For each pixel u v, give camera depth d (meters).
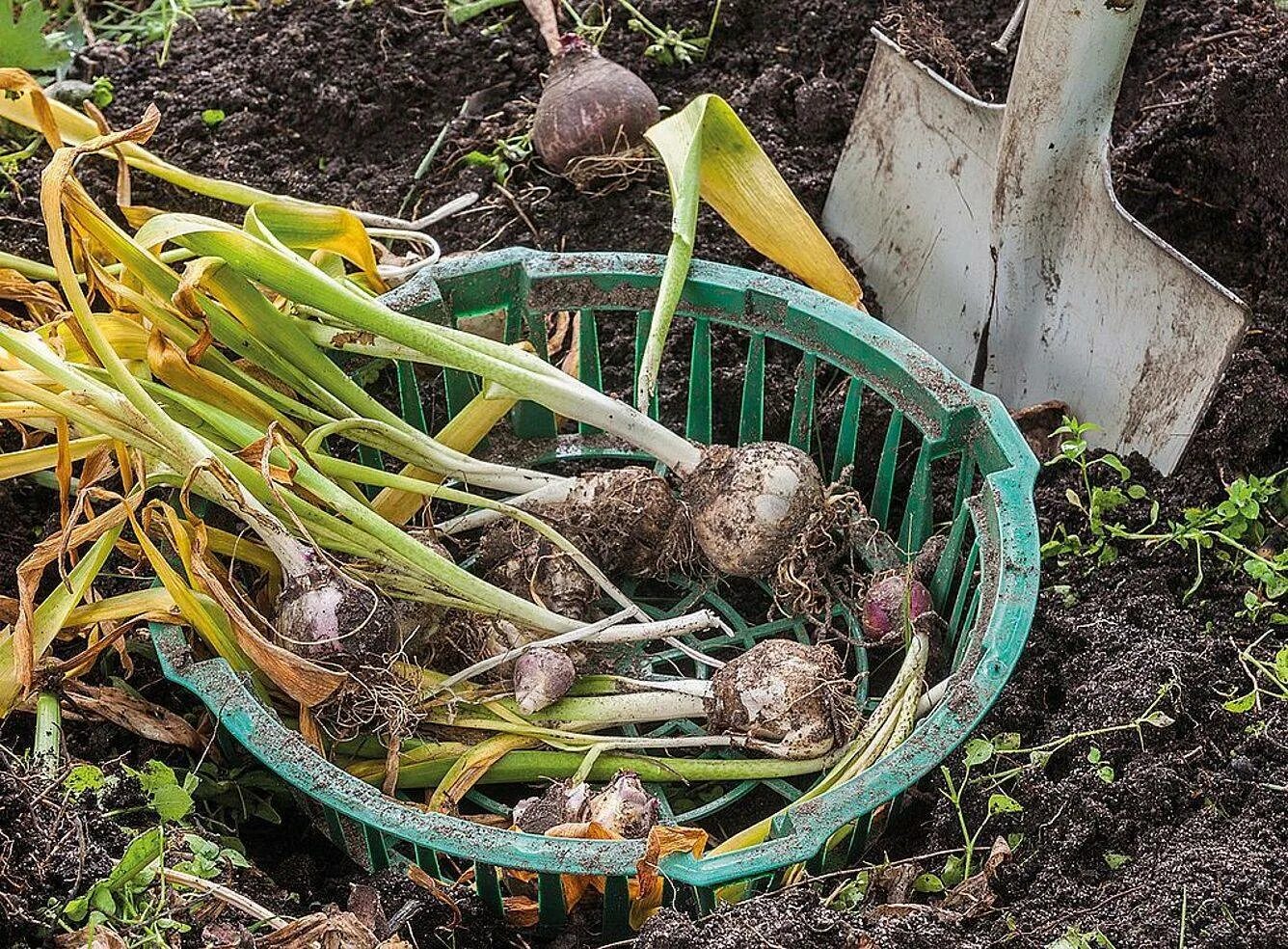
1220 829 1.43
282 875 1.51
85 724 1.58
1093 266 1.83
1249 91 1.97
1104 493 1.78
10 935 1.22
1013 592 1.50
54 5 2.50
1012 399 2.00
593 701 1.65
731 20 2.43
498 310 1.89
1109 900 1.36
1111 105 1.74
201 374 1.63
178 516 1.68
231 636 1.55
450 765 1.62
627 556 1.77
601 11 2.47
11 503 1.83
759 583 1.85
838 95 2.30
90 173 2.17
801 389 1.88
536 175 2.27
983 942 1.32
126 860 1.24
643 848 1.32
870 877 1.44
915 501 1.79
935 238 2.07
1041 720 1.61
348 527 1.57
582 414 1.70
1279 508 1.78
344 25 2.41
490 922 1.43
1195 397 1.76
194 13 2.49
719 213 2.04
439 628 1.68
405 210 2.25
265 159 2.28
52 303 1.65
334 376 1.68
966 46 2.32
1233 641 1.63
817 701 1.58
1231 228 2.04
